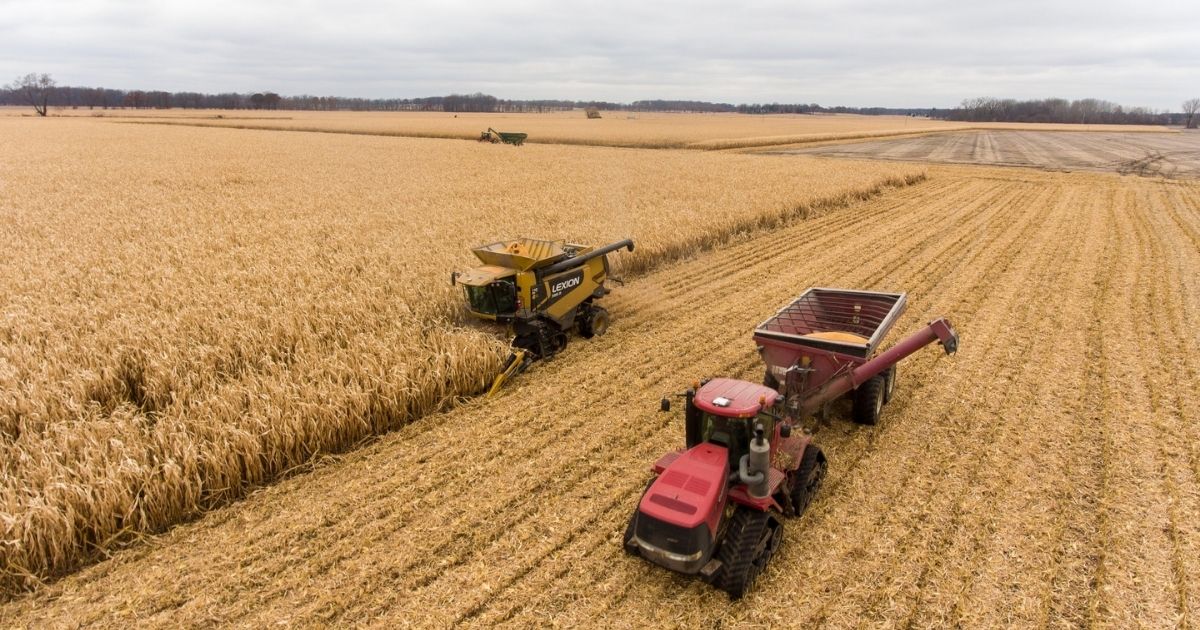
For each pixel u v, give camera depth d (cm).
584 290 1205
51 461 692
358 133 8356
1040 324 1243
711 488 550
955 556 623
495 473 784
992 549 632
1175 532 646
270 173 3569
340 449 850
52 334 1023
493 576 614
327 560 640
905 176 3506
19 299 1198
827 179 3259
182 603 593
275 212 2261
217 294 1218
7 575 604
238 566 636
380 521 698
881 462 790
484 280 1052
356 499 740
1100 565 606
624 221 2059
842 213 2608
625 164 4184
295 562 641
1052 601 567
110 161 4138
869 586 589
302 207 2377
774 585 595
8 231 1900
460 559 638
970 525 666
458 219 2103
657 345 1193
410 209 2308
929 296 1437
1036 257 1770
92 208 2316
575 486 753
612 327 1296
